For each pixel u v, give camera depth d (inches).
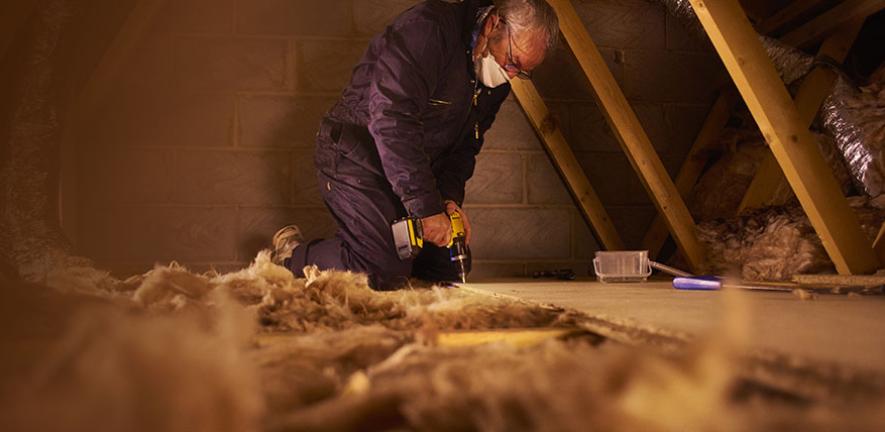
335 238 95.3
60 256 71.3
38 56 75.4
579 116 140.9
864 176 105.6
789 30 130.6
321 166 94.6
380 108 80.4
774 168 119.0
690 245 115.9
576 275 139.6
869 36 123.6
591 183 141.3
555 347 26.4
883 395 20.1
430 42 81.7
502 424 18.3
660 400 16.8
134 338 17.2
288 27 132.8
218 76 131.0
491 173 138.1
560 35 113.8
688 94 144.1
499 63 85.8
